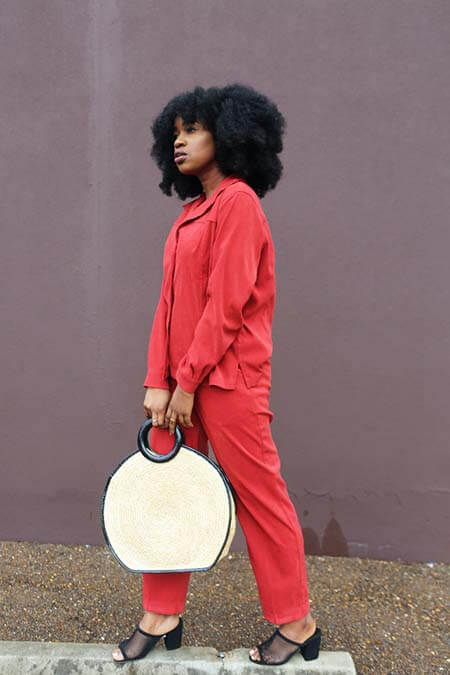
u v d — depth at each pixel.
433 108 2.27
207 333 1.42
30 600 2.11
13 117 2.43
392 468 2.41
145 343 2.46
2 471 2.57
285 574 1.55
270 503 1.52
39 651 1.66
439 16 2.24
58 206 2.45
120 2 2.34
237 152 1.51
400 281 2.34
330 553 2.47
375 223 2.33
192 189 1.86
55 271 2.47
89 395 2.51
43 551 2.51
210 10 2.30
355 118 2.30
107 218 2.43
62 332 2.49
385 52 2.27
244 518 1.57
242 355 1.49
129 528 1.53
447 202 2.30
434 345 2.35
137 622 1.97
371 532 2.44
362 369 2.38
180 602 1.63
